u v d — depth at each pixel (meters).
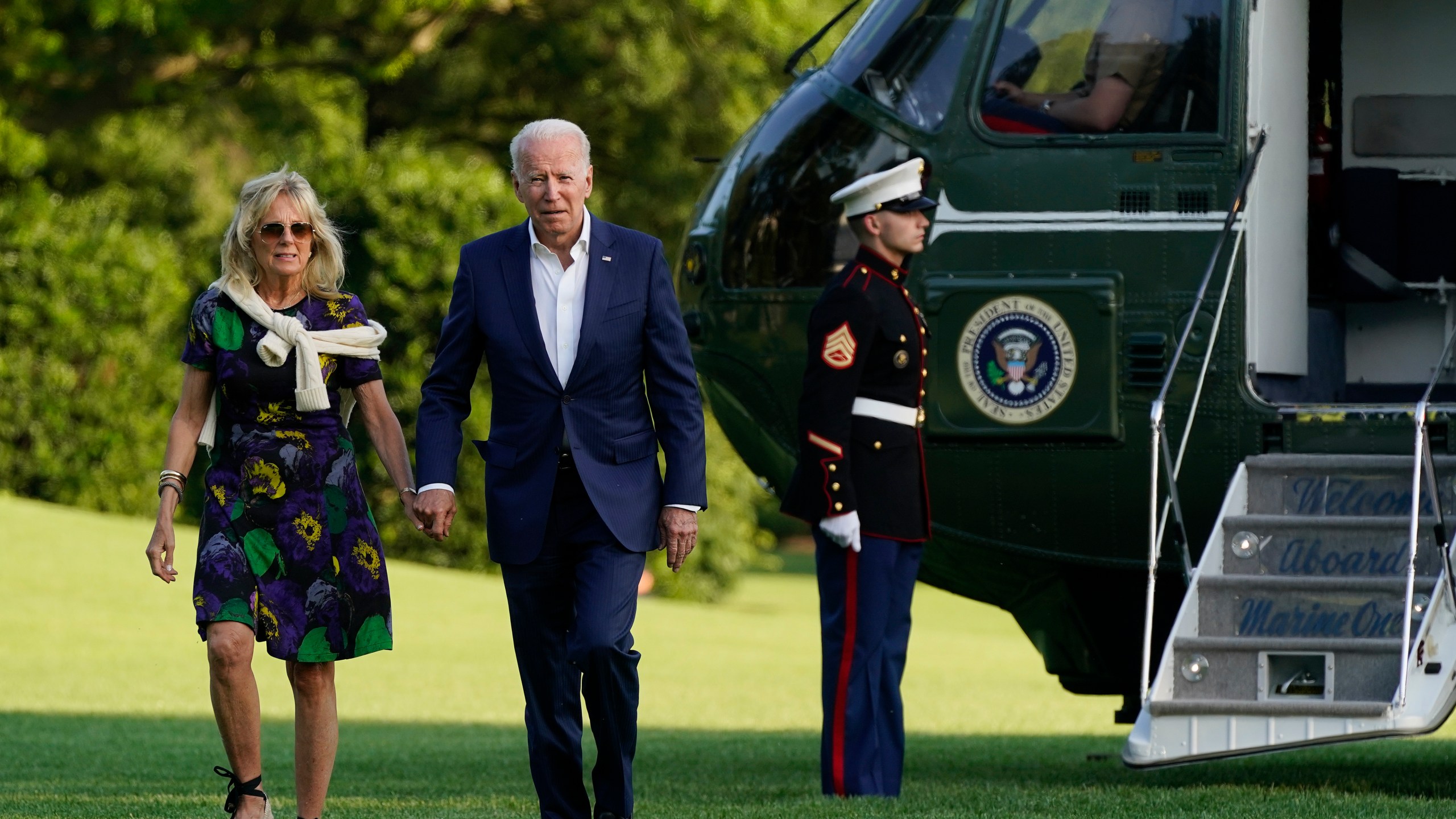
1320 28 26.30
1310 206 25.94
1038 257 22.44
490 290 16.42
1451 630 18.62
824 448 19.38
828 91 23.81
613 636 15.82
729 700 43.88
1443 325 25.95
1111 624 23.73
